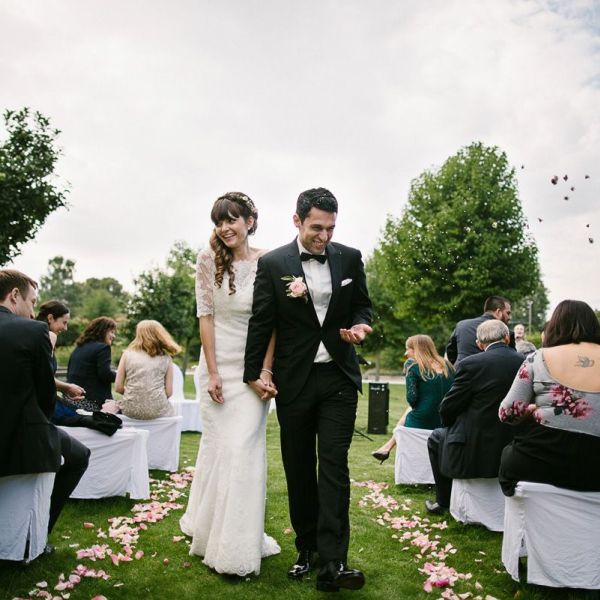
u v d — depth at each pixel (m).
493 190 22.52
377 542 3.79
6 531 2.93
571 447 2.89
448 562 3.46
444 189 23.59
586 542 2.91
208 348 3.30
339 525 2.84
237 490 3.07
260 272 3.13
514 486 3.06
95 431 4.31
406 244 23.08
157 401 5.53
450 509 4.23
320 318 3.06
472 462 3.98
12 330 2.88
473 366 4.05
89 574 3.00
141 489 4.41
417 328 27.92
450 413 4.11
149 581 3.00
